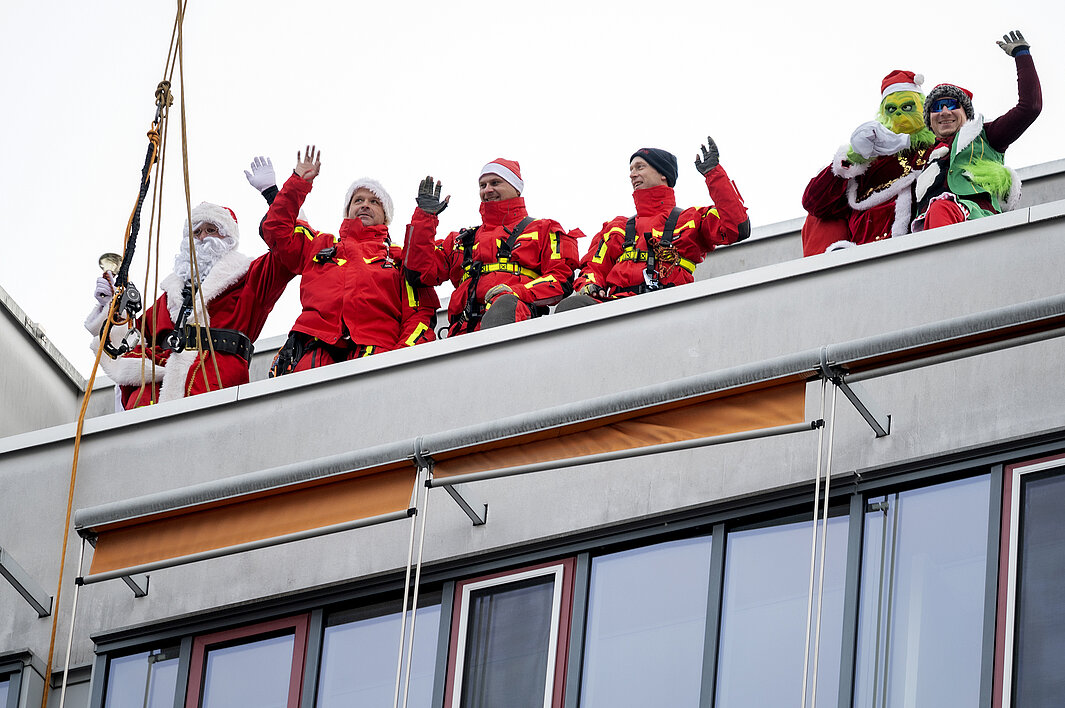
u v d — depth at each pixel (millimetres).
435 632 19891
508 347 20766
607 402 18812
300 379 21625
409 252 24219
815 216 23625
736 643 18578
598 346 20375
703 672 18547
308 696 20094
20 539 22188
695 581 18984
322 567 20703
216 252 25844
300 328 24391
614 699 18828
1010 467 18266
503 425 19109
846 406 19141
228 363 25125
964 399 18750
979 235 19312
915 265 19438
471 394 20719
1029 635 17547
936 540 18281
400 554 20406
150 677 21047
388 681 19891
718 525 19109
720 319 19984
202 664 20797
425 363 21109
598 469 19906
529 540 19844
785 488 19000
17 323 26672
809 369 18188
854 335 19391
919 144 23250
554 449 19125
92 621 21531
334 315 24359
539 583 19609
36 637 21703
